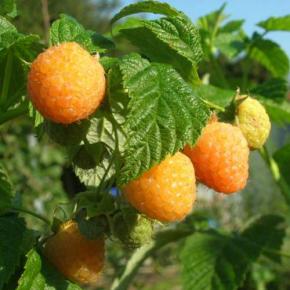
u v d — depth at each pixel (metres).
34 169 0.62
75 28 0.20
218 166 0.18
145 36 0.21
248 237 0.36
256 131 0.21
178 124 0.17
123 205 0.19
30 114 0.21
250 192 0.90
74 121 0.17
